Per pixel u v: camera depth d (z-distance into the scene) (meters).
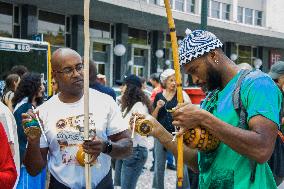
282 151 4.14
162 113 6.56
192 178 6.22
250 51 36.72
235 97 2.62
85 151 3.06
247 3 38.53
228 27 30.88
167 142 2.97
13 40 12.14
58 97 3.51
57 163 3.43
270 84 2.59
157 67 28.80
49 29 22.77
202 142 2.65
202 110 2.50
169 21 2.71
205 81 2.72
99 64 25.98
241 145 2.47
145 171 9.70
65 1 20.61
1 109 3.69
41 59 12.71
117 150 3.35
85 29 2.87
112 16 24.39
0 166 2.88
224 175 2.67
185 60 2.68
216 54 2.68
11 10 20.89
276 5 40.75
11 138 3.66
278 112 2.59
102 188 3.45
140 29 28.14
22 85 5.43
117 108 3.57
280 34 35.94
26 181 4.93
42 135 3.41
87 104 2.97
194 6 32.53
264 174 2.67
